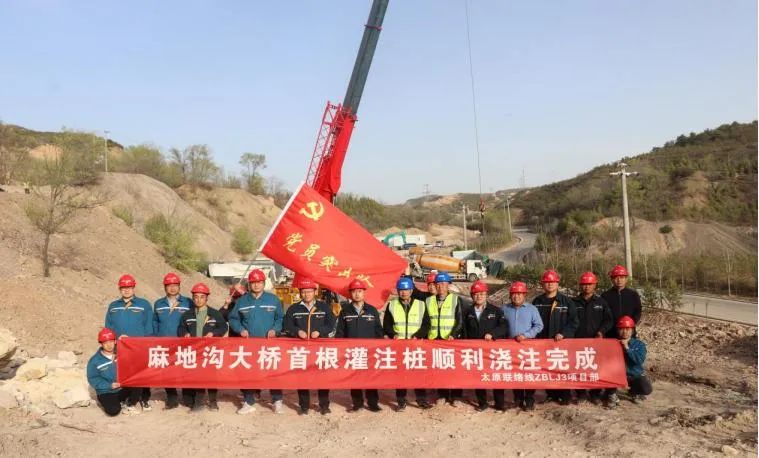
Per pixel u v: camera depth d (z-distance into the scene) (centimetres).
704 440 722
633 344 887
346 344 870
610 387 869
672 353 1462
